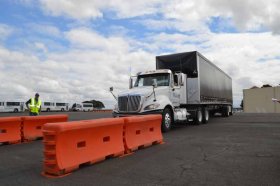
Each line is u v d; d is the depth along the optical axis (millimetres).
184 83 17516
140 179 5965
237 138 11953
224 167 6852
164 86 15914
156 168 6855
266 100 73312
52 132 6512
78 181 5910
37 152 9430
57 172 6340
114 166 7145
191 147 9758
